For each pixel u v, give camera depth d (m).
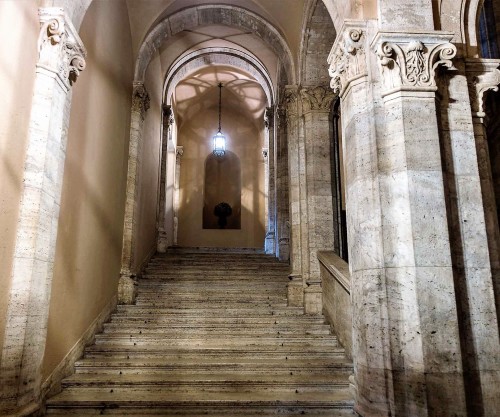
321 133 7.61
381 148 3.97
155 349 5.60
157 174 10.30
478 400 3.55
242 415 4.33
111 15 6.67
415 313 3.56
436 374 3.45
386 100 4.03
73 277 5.15
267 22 8.27
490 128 8.80
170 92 11.18
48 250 4.19
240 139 15.55
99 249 6.16
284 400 4.40
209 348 5.75
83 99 5.39
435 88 3.95
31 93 4.13
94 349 5.53
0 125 3.61
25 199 3.98
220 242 14.82
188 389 4.75
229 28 9.52
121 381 4.72
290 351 5.64
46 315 4.18
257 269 8.89
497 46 8.78
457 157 4.02
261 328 6.30
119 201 7.22
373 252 3.88
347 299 5.70
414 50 3.97
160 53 9.96
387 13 4.14
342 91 4.48
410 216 3.72
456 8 4.34
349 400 4.39
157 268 8.79
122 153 7.37
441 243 3.68
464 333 3.67
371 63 4.16
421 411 3.40
